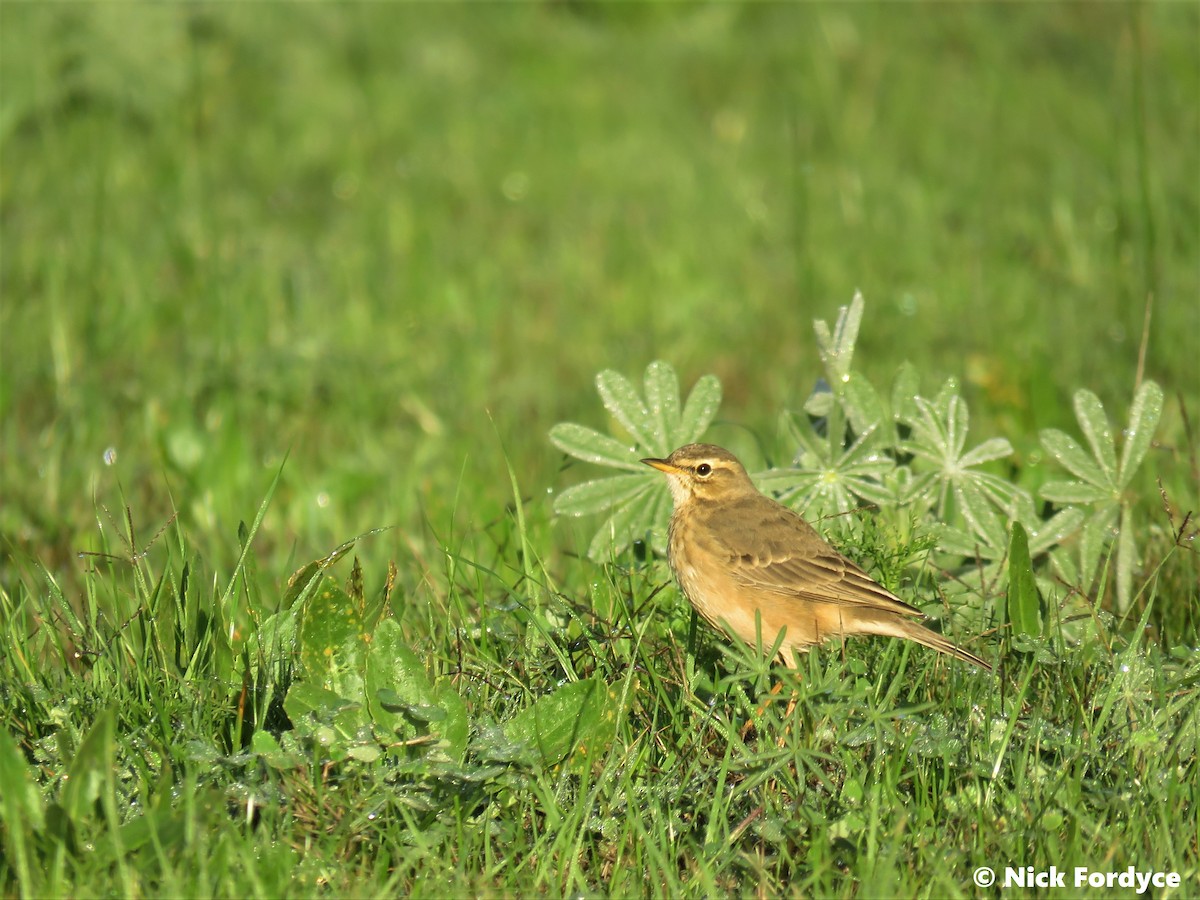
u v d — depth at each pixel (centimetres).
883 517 1005
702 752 795
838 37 2978
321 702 757
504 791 754
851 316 1031
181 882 653
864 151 2453
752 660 809
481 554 1127
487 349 1731
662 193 2323
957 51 2953
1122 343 1522
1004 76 2761
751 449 1405
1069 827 718
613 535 995
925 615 884
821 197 2258
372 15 2950
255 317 1678
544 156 2477
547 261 2058
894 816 728
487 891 686
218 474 1289
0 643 848
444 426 1484
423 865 711
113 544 1159
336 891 677
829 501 1002
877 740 754
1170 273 1727
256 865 677
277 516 1267
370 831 719
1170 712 785
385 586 855
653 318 1856
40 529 1194
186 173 2108
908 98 2692
